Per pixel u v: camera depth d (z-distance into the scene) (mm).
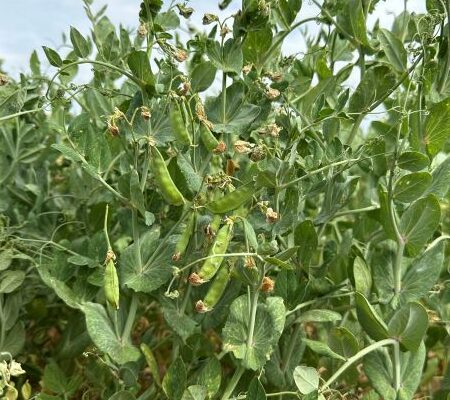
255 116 1296
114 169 1523
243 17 1278
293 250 1232
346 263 1428
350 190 1373
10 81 1428
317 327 1592
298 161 1339
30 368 1478
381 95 1331
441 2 1309
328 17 1386
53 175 1734
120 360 1271
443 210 1658
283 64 1376
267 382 1382
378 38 1367
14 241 1392
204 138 1255
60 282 1341
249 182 1227
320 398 1237
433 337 1479
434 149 1321
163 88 1298
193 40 1314
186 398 1241
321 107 1341
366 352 1280
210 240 1257
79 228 1573
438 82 1344
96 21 1509
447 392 1383
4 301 1434
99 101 1491
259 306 1266
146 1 1293
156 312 1582
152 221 1265
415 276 1330
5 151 1597
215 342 1613
